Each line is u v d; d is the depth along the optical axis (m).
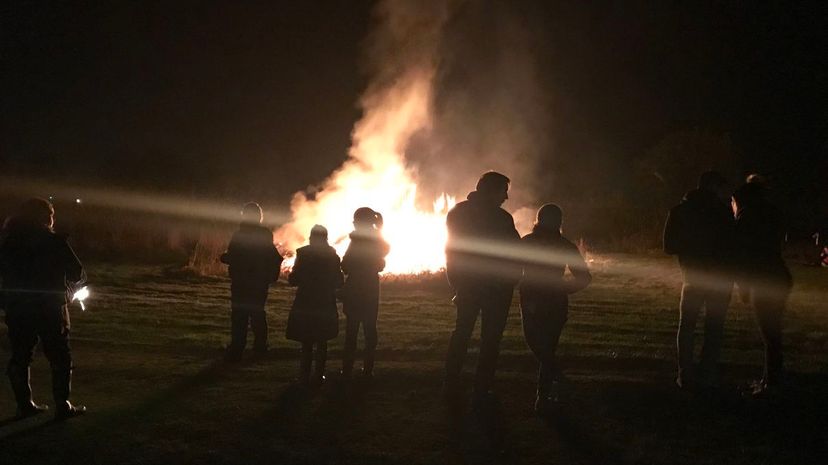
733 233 7.56
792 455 6.00
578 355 9.20
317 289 7.91
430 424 6.73
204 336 10.50
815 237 24.48
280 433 6.48
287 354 9.51
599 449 6.12
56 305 6.78
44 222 6.89
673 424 6.72
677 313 12.68
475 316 7.40
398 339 10.26
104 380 8.18
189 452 6.02
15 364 6.86
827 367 8.79
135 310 12.59
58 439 6.30
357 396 7.59
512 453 6.04
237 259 9.29
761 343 10.05
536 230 7.08
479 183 7.34
